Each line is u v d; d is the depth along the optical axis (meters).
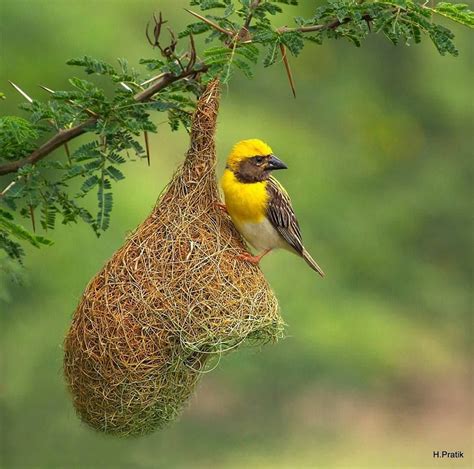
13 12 14.52
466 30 21.23
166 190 8.11
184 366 7.85
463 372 20.81
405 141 21.23
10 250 7.57
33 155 7.44
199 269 7.84
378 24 7.30
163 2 15.30
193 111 8.00
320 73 20.44
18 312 15.11
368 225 19.59
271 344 8.22
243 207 8.43
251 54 7.15
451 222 21.03
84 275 14.58
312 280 18.03
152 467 16.61
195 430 18.02
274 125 18.36
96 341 7.73
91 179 7.33
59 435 15.70
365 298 18.92
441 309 20.30
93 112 7.41
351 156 20.27
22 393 15.62
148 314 7.70
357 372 18.27
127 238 8.10
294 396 18.34
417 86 21.56
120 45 14.80
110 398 7.75
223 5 7.29
